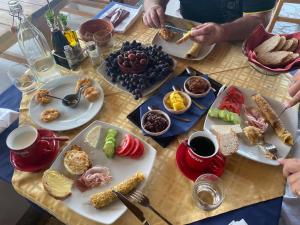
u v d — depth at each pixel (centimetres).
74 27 182
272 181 69
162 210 65
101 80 98
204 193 67
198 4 131
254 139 75
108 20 121
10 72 104
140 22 122
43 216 131
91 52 98
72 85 96
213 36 102
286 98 88
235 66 100
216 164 71
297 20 148
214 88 91
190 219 63
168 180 70
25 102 92
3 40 150
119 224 63
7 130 85
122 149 74
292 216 77
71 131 83
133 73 94
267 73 95
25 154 70
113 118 86
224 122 81
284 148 75
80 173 70
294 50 97
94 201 64
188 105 85
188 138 75
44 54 102
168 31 111
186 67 100
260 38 101
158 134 78
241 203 65
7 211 120
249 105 86
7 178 74
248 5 113
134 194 66
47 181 68
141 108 87
